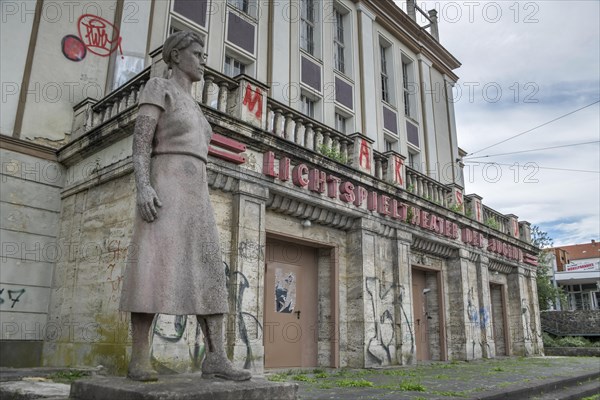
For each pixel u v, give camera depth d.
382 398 6.17
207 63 12.73
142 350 3.68
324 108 16.03
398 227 13.02
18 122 9.85
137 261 3.67
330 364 11.02
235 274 8.70
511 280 19.62
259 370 8.73
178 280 3.67
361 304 11.34
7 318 9.16
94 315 8.33
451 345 15.34
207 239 3.92
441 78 23.50
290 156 10.22
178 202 3.84
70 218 9.77
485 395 6.72
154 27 11.97
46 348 9.37
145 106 3.96
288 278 10.99
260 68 14.27
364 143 12.52
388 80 20.00
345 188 11.36
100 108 9.95
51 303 9.62
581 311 27.53
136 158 3.87
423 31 21.53
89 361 8.08
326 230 11.53
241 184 9.12
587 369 12.07
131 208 8.14
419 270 15.31
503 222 19.95
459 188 16.84
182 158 3.96
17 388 5.41
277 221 10.39
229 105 9.67
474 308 16.03
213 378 3.75
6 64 9.88
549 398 7.83
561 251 54.47
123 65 11.35
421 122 20.95
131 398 3.04
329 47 17.03
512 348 18.94
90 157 9.54
